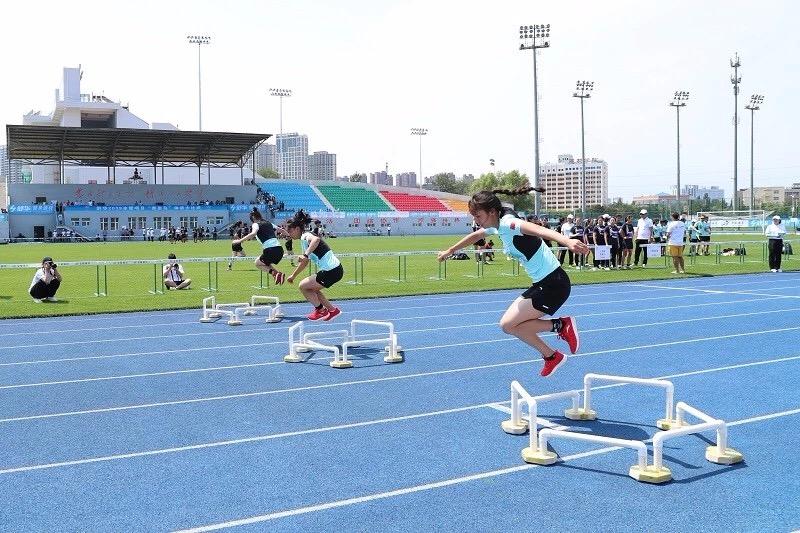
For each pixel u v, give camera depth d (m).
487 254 27.61
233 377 7.62
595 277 19.67
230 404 6.50
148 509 4.12
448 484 4.48
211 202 61.62
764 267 22.97
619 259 23.33
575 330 5.49
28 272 23.47
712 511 4.01
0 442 5.42
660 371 7.77
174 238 51.53
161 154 60.12
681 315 12.30
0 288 17.66
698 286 17.45
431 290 16.59
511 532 3.76
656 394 6.73
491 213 5.51
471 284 18.06
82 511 4.11
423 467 4.79
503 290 16.81
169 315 12.74
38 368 8.15
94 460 4.99
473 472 4.69
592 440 4.70
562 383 7.25
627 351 8.97
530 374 7.70
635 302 14.23
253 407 6.39
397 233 66.50
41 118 78.38
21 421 6.00
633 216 60.50
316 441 5.39
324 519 3.96
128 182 63.28
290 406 6.40
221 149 59.88
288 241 13.58
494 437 5.45
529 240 5.39
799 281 18.53
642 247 23.06
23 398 6.78
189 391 7.01
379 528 3.83
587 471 4.70
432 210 74.75
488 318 12.16
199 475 4.68
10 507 4.17
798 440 5.30
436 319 12.05
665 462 4.85
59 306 13.73
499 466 4.80
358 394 6.83
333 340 9.97
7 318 12.27
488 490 4.37
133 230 56.03
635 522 3.87
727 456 4.80
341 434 5.55
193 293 16.27
